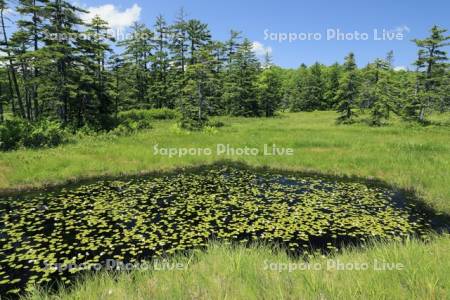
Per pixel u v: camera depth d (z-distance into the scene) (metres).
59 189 12.42
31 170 13.75
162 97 48.62
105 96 28.80
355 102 41.81
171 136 24.38
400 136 24.84
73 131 23.66
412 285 4.09
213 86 34.91
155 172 15.38
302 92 75.12
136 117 37.06
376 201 11.12
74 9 25.38
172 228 8.76
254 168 16.34
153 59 49.50
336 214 9.86
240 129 30.23
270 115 54.66
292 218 9.52
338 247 7.61
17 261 6.91
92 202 10.93
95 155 17.00
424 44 35.59
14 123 19.42
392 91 49.03
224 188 12.80
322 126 34.84
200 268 5.50
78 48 25.67
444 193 11.17
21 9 23.36
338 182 13.66
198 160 17.39
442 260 5.04
